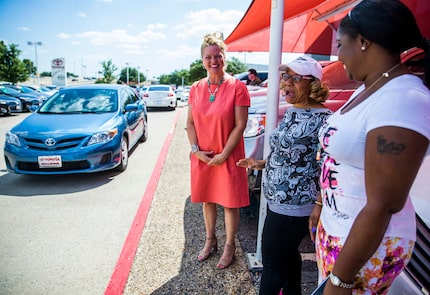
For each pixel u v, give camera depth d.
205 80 2.41
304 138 1.61
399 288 1.33
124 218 3.46
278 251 1.75
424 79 0.99
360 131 0.98
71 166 4.35
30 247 2.86
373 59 0.98
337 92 3.43
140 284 2.32
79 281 2.39
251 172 3.09
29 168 4.34
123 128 5.10
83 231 3.16
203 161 2.36
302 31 5.46
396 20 0.92
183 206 3.75
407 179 0.82
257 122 3.07
